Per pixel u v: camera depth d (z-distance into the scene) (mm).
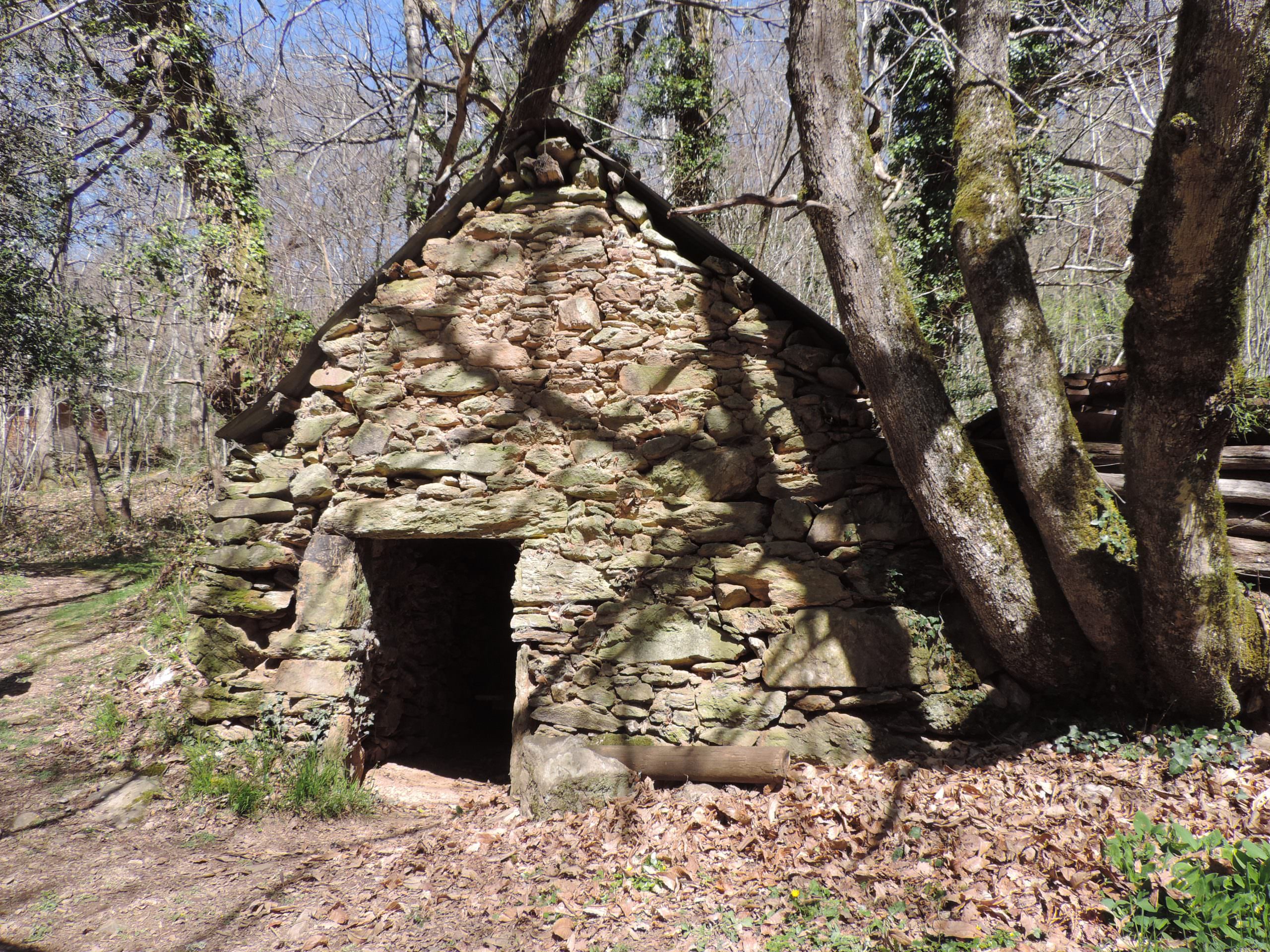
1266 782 4125
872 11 10711
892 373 5117
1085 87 7621
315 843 5262
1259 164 3311
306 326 10344
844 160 5258
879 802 4672
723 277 5836
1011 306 4934
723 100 13414
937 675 5438
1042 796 4402
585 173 5812
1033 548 5207
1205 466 4035
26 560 14344
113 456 26000
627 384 5793
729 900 4078
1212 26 3174
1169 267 3568
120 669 8117
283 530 6262
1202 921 3129
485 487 5848
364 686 6406
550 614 5711
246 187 10781
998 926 3449
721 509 5684
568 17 7434
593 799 5207
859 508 5711
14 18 10258
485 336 5934
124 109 10969
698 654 5559
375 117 11734
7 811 5594
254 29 10227
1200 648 4375
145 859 4996
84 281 20000
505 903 4273
